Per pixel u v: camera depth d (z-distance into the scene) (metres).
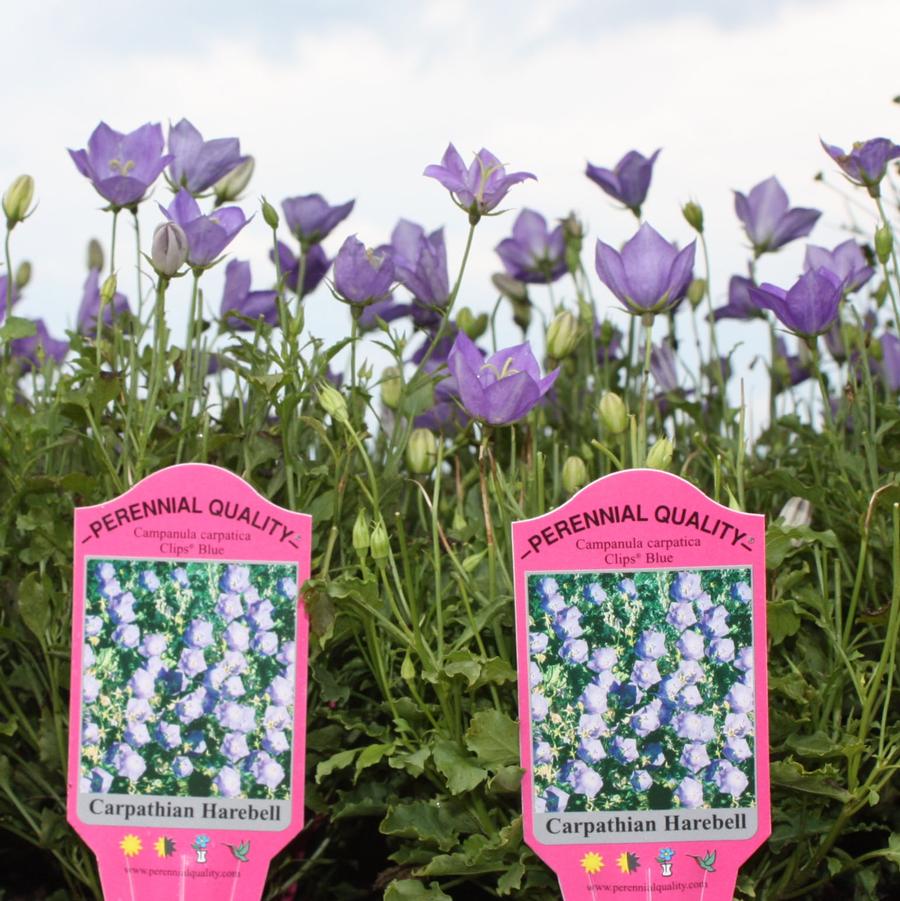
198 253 1.78
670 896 1.50
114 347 1.97
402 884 1.53
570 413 2.49
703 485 2.02
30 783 1.79
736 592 1.53
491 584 1.62
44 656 1.79
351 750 1.62
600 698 1.51
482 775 1.51
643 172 2.35
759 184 2.40
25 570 1.84
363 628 1.70
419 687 1.66
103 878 1.53
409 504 2.21
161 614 1.55
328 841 1.79
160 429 1.91
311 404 1.96
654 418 2.47
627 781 1.51
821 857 1.62
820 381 1.84
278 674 1.55
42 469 1.98
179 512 1.55
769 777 1.53
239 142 2.04
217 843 1.54
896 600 1.54
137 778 1.54
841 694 1.65
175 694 1.55
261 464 1.90
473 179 1.78
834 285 1.78
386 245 2.09
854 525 1.82
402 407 1.91
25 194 1.91
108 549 1.55
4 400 1.87
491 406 1.59
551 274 2.62
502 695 1.68
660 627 1.52
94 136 1.87
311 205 2.21
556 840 1.50
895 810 1.72
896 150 1.89
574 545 1.51
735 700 1.52
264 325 1.85
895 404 2.18
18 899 1.98
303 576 1.55
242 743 1.55
